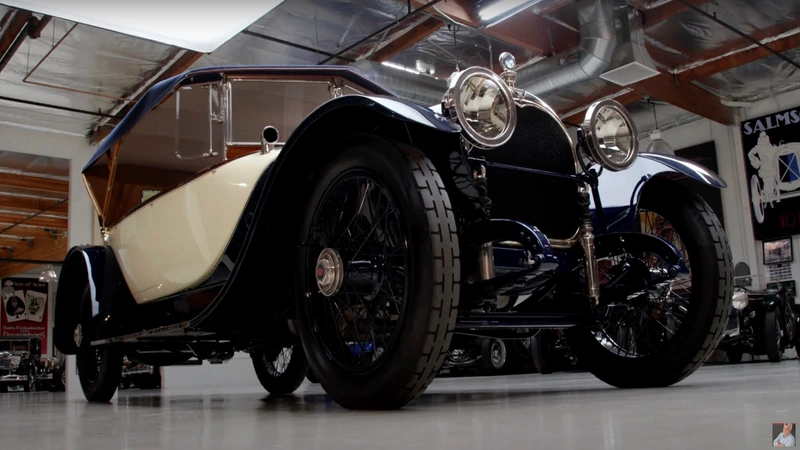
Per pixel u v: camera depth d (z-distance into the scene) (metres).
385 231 1.96
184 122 2.83
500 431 1.24
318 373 2.04
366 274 1.99
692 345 2.46
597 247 2.56
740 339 8.05
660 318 2.68
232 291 2.39
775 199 10.84
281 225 2.33
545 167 2.37
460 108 2.02
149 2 5.18
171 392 5.00
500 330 2.56
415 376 1.76
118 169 3.23
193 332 2.73
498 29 8.05
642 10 8.41
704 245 2.47
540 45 8.46
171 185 2.91
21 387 12.56
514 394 2.53
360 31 8.45
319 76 2.99
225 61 9.08
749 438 1.02
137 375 7.79
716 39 9.34
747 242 11.13
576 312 2.51
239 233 2.35
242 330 2.76
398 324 1.79
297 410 2.14
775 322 8.10
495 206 2.23
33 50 8.39
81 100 9.81
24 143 10.21
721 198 11.46
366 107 1.89
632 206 2.62
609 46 8.07
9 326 18.98
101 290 3.33
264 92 2.90
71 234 10.38
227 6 5.29
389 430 1.34
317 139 2.11
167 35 5.68
